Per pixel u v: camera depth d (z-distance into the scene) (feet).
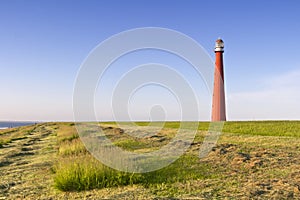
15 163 47.47
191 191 28.07
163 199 25.36
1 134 143.64
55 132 129.90
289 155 44.50
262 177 32.81
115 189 29.35
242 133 80.33
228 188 28.76
